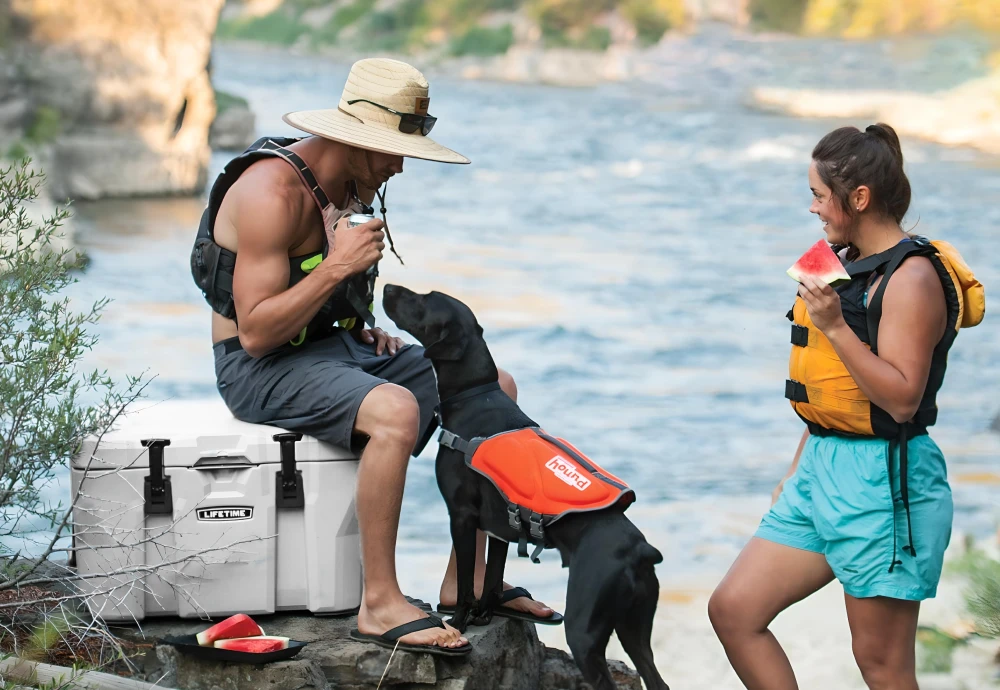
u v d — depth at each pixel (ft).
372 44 517.14
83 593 18.65
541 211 141.90
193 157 153.69
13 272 19.29
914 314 16.58
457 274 97.71
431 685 18.42
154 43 147.02
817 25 431.43
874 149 17.07
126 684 17.42
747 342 76.43
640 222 134.51
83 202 139.13
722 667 29.43
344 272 18.67
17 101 134.62
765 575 17.79
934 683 26.13
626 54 440.86
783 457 51.98
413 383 21.26
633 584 17.46
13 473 18.37
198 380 58.54
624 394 62.69
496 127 256.11
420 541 39.09
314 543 19.31
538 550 18.47
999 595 27.63
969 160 209.15
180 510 18.89
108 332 69.31
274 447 19.04
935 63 334.85
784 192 163.53
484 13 498.69
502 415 19.17
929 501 16.96
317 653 18.31
